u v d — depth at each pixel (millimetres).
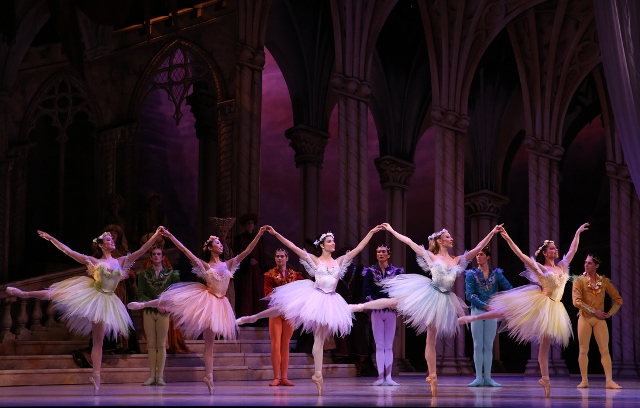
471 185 26156
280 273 10320
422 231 26234
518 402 7035
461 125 18703
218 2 16906
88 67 18203
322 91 22312
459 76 18781
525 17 20500
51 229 18453
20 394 7734
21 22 17672
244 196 15367
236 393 7934
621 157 22766
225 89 16516
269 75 24312
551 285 8234
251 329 13008
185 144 21188
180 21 17375
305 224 21938
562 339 8188
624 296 22250
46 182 18562
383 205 25688
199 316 7781
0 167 17625
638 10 10516
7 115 17984
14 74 17844
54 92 18438
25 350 11602
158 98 20672
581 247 25781
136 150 17750
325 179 25188
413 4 22016
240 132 15492
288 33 21188
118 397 7156
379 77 23766
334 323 7715
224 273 8102
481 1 18641
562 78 21000
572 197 26141
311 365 12664
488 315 8055
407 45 23609
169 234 8172
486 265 10789
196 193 21312
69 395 7535
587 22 20406
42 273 17719
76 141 18594
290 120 24250
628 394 9016
